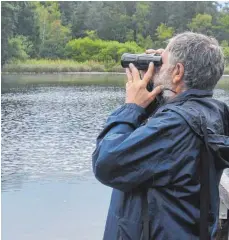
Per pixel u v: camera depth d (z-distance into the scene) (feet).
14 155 40.14
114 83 121.29
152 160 4.96
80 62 148.66
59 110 76.38
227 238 8.88
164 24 125.80
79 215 22.41
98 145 5.17
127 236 5.08
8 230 20.22
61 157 39.22
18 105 82.38
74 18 166.50
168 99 5.37
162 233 4.96
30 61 149.69
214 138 5.07
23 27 156.97
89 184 28.71
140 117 5.30
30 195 26.08
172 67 5.28
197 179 5.01
